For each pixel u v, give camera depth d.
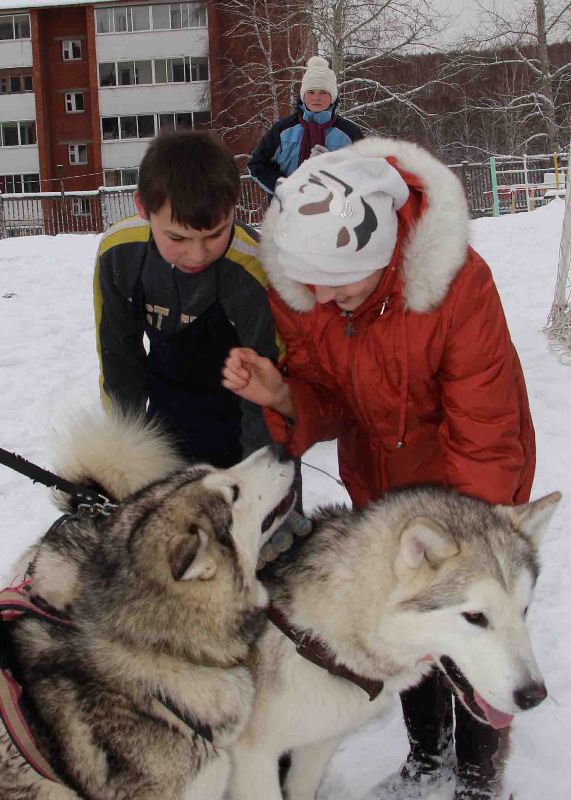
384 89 26.69
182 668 2.42
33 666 2.41
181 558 2.28
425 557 2.29
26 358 7.82
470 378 2.47
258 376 2.66
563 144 32.38
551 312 7.89
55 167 39.34
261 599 2.54
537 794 2.80
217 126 33.09
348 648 2.42
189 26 37.25
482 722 2.49
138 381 3.19
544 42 30.70
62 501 3.00
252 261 2.87
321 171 2.44
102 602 2.45
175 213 2.51
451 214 2.41
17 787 2.26
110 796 2.33
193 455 3.24
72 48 38.47
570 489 4.88
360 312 2.50
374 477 2.91
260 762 2.57
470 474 2.49
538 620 3.73
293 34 29.08
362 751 3.13
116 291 2.96
